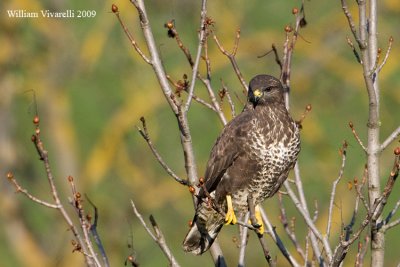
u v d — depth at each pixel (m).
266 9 19.61
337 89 20.22
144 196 19.28
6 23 21.58
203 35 8.62
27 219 21.11
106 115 20.16
